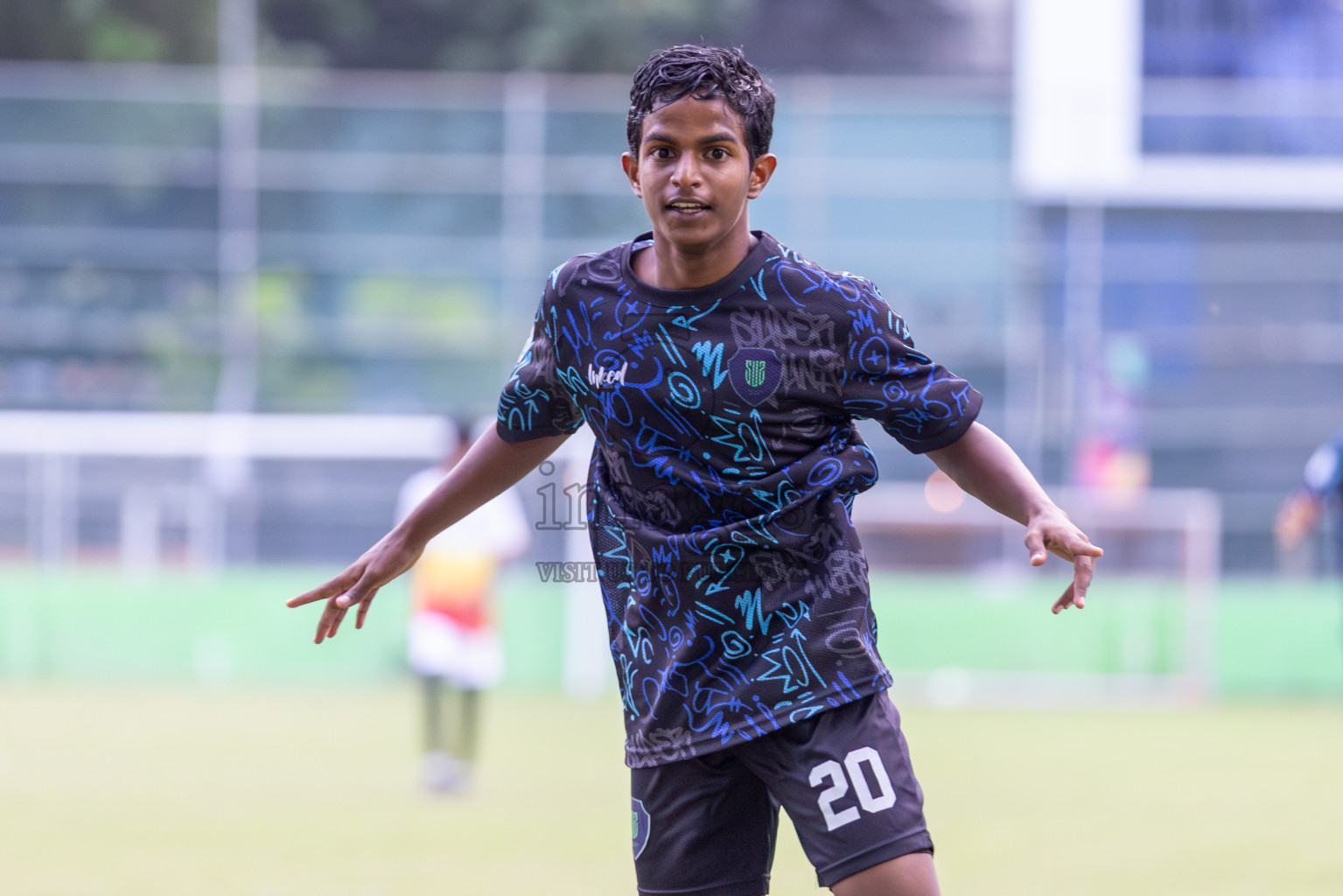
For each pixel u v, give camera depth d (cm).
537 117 5778
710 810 1005
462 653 2920
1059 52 8156
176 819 2523
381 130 5753
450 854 2217
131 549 5456
